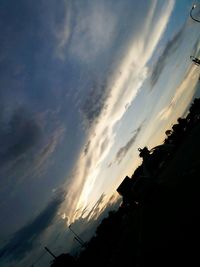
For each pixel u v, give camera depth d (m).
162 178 32.03
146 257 13.53
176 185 20.28
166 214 16.34
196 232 9.90
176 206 15.44
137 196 28.16
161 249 12.14
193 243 9.34
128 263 17.44
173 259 9.74
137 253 16.55
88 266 55.62
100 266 49.69
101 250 56.97
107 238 59.59
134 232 24.92
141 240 18.27
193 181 16.44
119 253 26.38
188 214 12.34
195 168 19.09
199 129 34.41
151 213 22.22
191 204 13.15
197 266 7.75
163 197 21.72
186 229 11.04
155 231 15.93
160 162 44.59
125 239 29.20
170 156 41.72
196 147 25.52
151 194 26.30
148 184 26.42
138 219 28.42
